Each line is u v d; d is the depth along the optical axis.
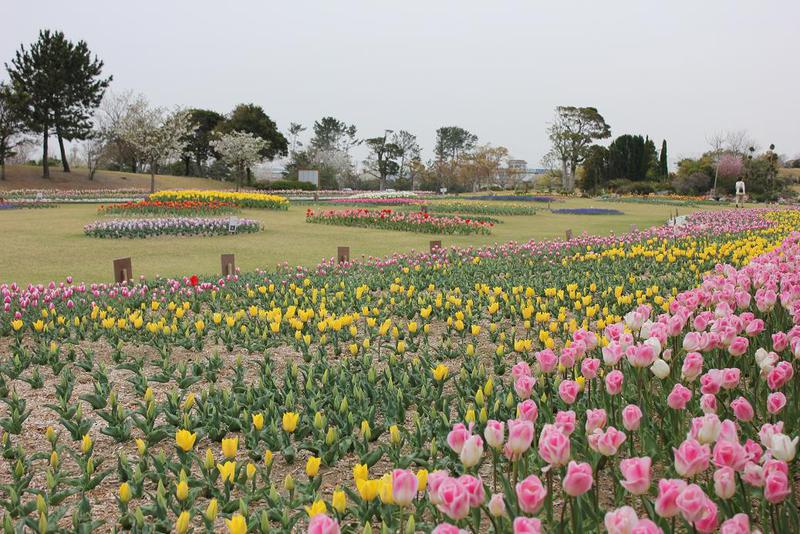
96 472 3.98
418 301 8.03
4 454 4.13
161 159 55.03
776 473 2.15
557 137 79.56
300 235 20.19
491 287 9.53
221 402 4.68
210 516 2.87
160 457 3.72
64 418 4.60
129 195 48.88
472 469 2.96
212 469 3.58
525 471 3.25
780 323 5.26
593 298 8.42
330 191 63.91
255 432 4.04
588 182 71.62
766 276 5.60
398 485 2.21
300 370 5.84
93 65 55.56
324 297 8.31
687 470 2.16
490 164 83.94
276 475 3.86
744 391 4.05
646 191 61.97
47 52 53.53
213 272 13.00
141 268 13.54
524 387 3.09
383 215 23.16
